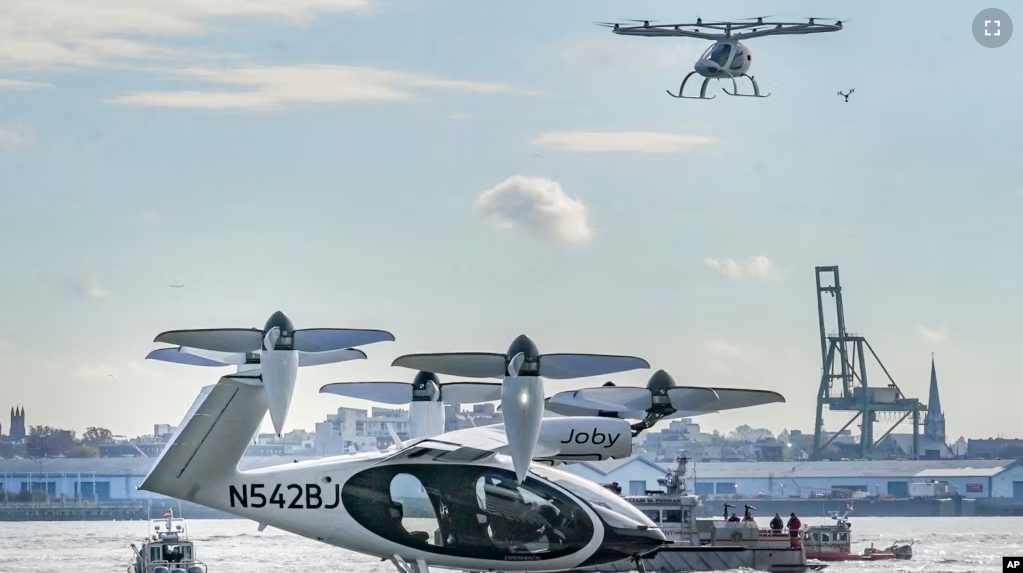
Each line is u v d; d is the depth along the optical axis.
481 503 71.75
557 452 72.25
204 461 70.19
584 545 72.62
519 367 65.06
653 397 74.62
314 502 71.31
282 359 65.81
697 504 123.62
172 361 79.44
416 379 90.31
